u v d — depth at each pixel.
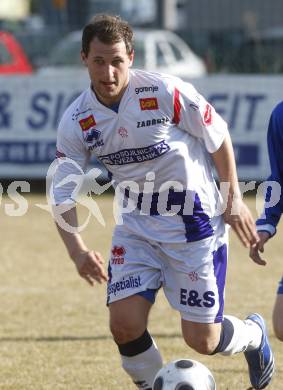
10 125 50.25
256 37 60.53
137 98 16.30
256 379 18.50
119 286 16.67
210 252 16.69
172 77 16.53
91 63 15.80
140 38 66.69
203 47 67.75
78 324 24.98
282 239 37.66
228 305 26.80
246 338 17.53
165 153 16.52
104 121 16.44
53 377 20.27
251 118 47.81
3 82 50.16
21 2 136.00
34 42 68.25
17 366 21.12
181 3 85.69
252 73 57.91
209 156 17.09
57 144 17.16
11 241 37.72
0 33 66.31
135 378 17.03
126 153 16.58
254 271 31.78
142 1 87.81
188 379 15.85
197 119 16.44
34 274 31.70
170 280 16.97
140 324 16.50
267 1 82.06
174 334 23.83
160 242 16.77
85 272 16.55
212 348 16.94
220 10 84.00
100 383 19.81
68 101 49.59
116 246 17.05
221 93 48.12
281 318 16.61
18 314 26.14
